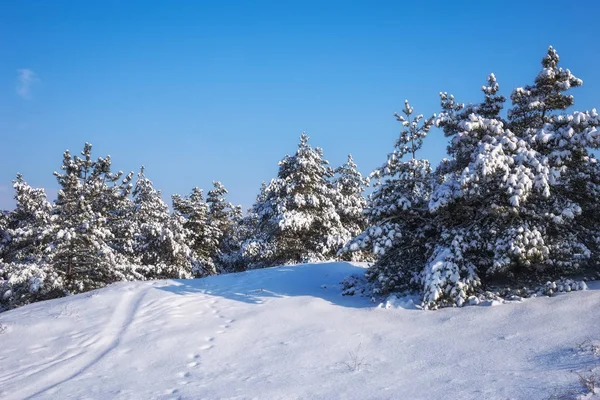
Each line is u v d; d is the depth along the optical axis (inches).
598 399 225.0
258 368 377.1
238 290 645.3
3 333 510.6
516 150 482.6
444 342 385.4
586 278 501.4
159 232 1144.2
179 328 497.7
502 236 480.4
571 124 474.9
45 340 490.3
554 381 263.9
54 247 864.9
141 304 589.6
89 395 346.9
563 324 375.6
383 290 557.6
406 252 581.6
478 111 572.7
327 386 320.5
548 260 478.0
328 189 1180.5
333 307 534.0
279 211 1095.6
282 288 644.1
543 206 499.8
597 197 493.0
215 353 424.2
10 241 1032.2
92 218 920.9
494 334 383.9
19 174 1053.8
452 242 494.9
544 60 550.6
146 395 340.2
